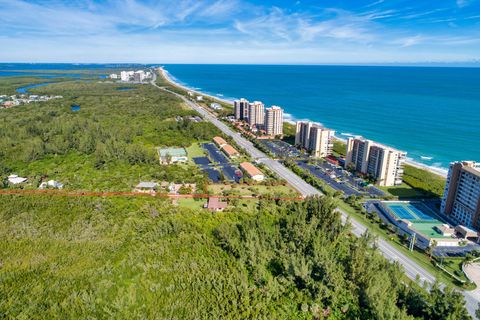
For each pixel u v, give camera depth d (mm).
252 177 160250
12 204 129625
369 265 84938
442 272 94500
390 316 67812
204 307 79938
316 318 76312
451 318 68438
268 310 78562
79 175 163000
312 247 100125
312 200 121812
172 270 93812
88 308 80875
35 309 80688
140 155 181000
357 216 127125
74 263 97812
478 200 113562
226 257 99188
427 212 130750
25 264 97562
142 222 117312
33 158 184875
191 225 115312
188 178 158000
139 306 81750
